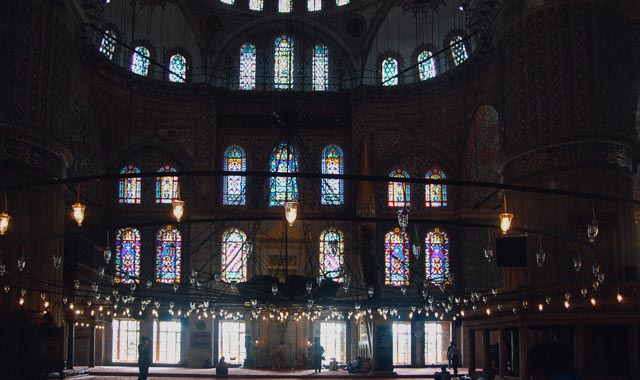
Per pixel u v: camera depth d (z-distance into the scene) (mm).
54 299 26391
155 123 38781
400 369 37438
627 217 26188
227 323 39281
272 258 39188
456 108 37906
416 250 18531
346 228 39375
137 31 39094
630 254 25969
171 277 38656
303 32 41500
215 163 39750
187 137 39094
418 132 39062
